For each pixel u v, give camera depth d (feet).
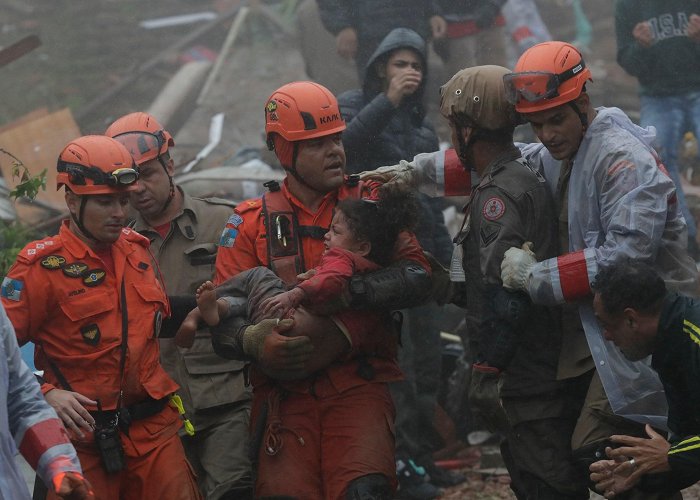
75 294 23.53
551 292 23.26
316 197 25.27
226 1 87.35
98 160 23.43
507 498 33.76
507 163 24.79
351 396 24.18
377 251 24.02
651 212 23.15
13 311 23.27
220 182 44.39
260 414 24.61
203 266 28.17
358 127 33.91
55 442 19.99
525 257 23.63
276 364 23.62
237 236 25.41
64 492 19.53
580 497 24.89
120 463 23.38
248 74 68.23
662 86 45.16
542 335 24.70
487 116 24.56
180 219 28.35
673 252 24.04
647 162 23.47
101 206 23.47
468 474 36.35
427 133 35.65
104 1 87.40
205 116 64.49
